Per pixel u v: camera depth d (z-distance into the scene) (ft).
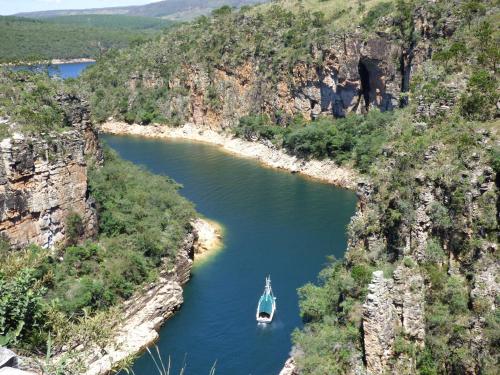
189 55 577.84
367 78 438.40
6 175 187.83
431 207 147.23
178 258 238.89
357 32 432.25
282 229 293.43
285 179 394.11
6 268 96.99
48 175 200.44
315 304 173.99
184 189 364.99
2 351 62.03
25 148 192.44
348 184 370.12
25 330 86.48
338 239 276.82
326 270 200.03
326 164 401.70
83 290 185.57
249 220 308.19
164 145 508.53
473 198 139.64
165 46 631.97
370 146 373.81
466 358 126.00
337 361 144.87
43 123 207.72
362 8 483.10
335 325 161.27
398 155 164.66
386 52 408.67
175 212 265.34
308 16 537.65
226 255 263.08
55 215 204.85
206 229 289.33
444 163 149.89
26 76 239.91
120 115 589.73
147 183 284.20
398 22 404.57
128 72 622.54
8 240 188.55
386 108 422.82
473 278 134.41
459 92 172.45
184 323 206.59
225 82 537.24
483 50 188.14
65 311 169.99
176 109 570.05
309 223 301.22
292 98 483.51
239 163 440.45
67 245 209.26
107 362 140.05
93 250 210.79
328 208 326.03
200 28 634.43
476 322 127.75
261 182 385.91
